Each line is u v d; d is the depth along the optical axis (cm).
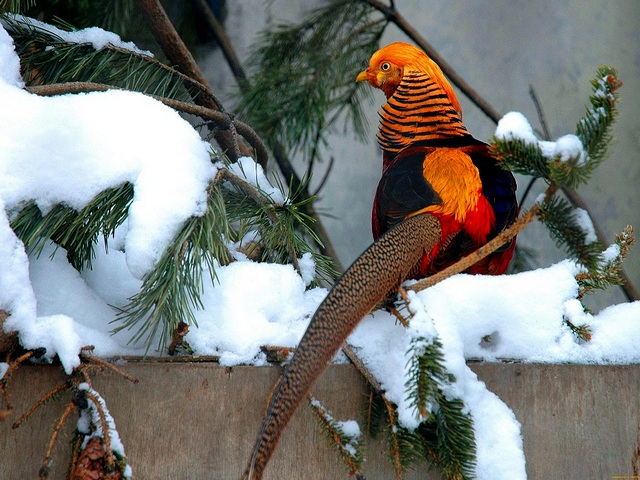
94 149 291
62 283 297
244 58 847
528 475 293
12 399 266
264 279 301
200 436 276
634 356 305
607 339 305
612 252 305
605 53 925
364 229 923
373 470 282
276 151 591
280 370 280
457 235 338
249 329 287
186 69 441
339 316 257
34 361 267
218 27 648
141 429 273
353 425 279
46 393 267
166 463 273
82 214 293
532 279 305
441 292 294
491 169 359
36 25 381
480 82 927
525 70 927
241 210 342
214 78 784
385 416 283
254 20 870
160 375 275
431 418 263
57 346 260
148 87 397
